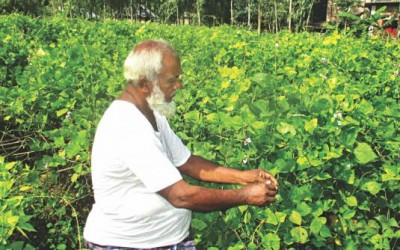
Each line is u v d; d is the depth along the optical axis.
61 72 4.94
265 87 3.63
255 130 3.22
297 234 2.96
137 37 8.79
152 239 2.46
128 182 2.38
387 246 3.21
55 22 10.66
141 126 2.29
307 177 3.12
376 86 5.11
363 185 3.16
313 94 3.93
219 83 4.68
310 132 3.10
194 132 3.74
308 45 7.45
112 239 2.45
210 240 3.13
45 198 3.95
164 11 27.23
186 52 7.57
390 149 3.47
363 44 7.89
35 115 4.66
